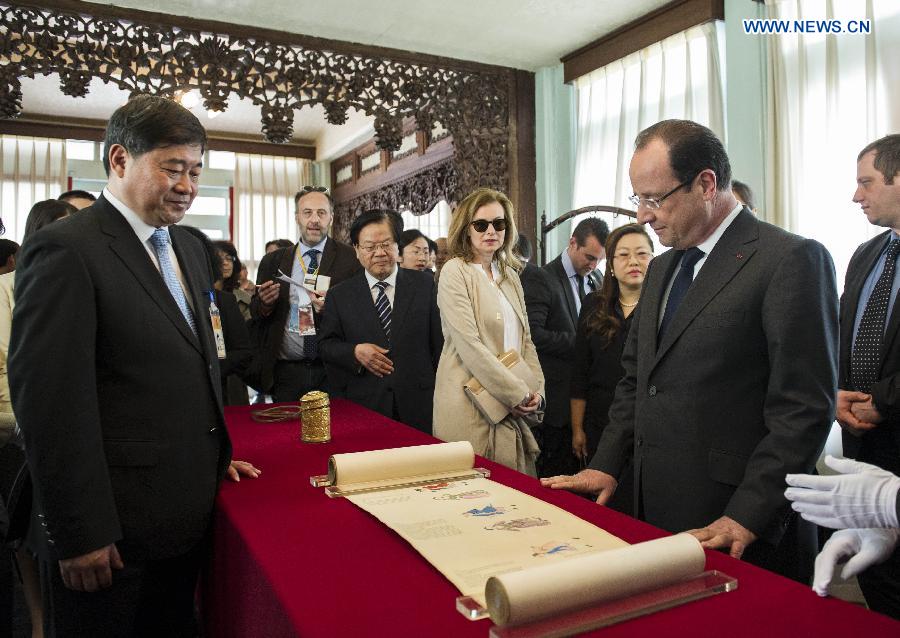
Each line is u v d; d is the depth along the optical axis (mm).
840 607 883
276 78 4461
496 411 2174
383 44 4727
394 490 1441
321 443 1974
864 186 2004
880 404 1756
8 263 2682
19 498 1462
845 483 1020
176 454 1422
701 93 4125
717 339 1412
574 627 812
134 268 1406
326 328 2900
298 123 8938
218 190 9805
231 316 2857
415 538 1112
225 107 4262
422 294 2846
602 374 2660
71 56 3879
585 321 2775
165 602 1553
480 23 4441
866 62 3268
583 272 3480
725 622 842
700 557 943
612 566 872
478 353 2168
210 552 1560
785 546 1470
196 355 1491
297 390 3328
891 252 1970
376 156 8391
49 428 1239
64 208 2203
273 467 1708
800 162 3578
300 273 3484
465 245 2373
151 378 1396
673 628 827
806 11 3557
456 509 1278
